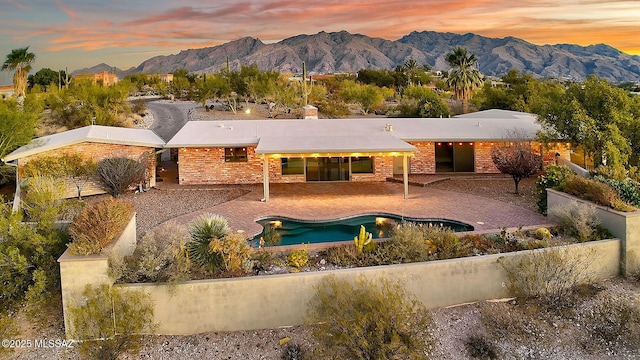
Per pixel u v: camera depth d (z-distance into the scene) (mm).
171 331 10461
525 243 13219
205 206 20156
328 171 25875
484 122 29516
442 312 11258
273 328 10695
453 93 76188
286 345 10039
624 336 10461
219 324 10570
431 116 47406
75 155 22109
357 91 55688
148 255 10875
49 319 10867
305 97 51000
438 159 27281
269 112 49125
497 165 21953
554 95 25172
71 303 10078
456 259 11617
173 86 75000
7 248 11023
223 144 24078
